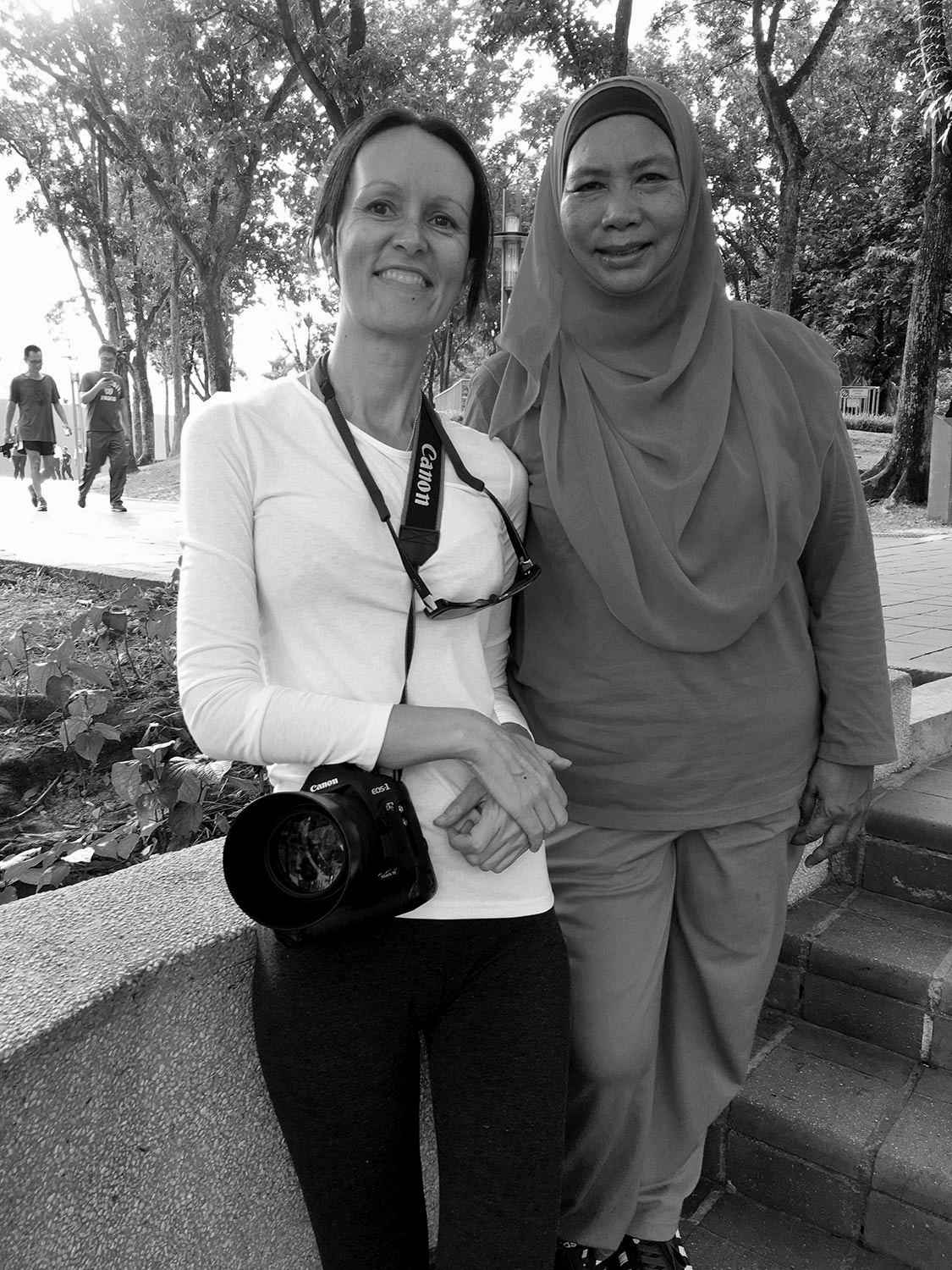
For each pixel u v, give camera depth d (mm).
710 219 1676
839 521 1702
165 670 3590
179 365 25875
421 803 1292
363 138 1343
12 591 5188
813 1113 2055
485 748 1231
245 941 1409
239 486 1242
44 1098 1151
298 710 1188
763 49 16172
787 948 2426
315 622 1268
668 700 1613
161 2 16188
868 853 2668
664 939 1714
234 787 2807
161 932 1389
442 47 18984
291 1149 1280
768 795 1683
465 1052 1273
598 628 1629
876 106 25719
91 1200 1242
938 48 12875
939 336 14109
